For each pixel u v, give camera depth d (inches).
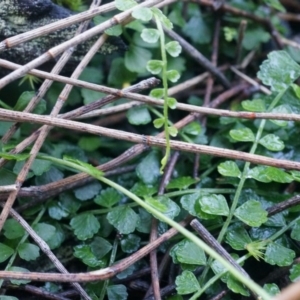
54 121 12.2
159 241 12.0
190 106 12.9
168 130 12.1
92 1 14.0
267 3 15.5
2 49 12.1
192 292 11.7
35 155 12.3
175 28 15.3
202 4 14.9
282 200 12.7
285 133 13.6
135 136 12.4
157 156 13.4
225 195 13.2
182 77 14.9
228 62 15.4
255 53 15.6
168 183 13.0
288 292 9.9
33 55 13.2
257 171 12.5
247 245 11.9
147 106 13.6
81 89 13.8
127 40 14.2
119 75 14.2
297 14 17.3
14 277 11.3
